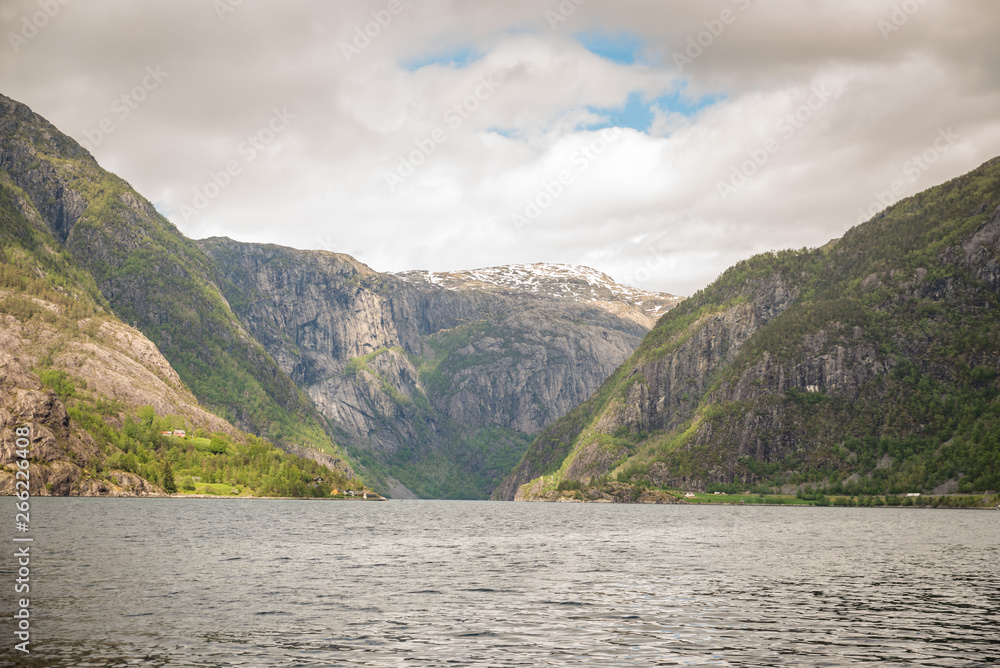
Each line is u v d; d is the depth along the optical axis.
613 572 97.06
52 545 111.50
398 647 54.31
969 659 52.47
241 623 61.38
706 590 81.75
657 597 76.50
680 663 50.72
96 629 58.19
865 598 76.94
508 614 66.69
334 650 53.28
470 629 60.31
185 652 52.28
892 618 66.38
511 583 85.88
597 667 49.50
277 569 94.19
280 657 51.41
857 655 53.25
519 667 49.41
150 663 49.56
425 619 64.06
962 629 61.91
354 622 62.47
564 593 78.75
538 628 60.94
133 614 63.75
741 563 108.69
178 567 92.94
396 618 64.31
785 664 50.78
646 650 53.97
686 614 67.38
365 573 92.69
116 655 51.28
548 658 51.66
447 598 74.56
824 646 55.69
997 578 93.44
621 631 59.97
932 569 102.75
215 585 79.81
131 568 90.44
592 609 69.50
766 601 74.69
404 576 90.62
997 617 67.25
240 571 91.19
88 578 81.88
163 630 58.34
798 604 73.06
